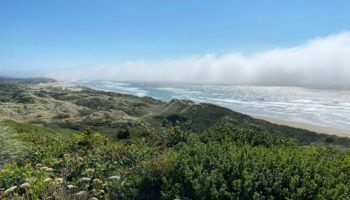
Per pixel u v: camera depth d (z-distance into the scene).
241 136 7.31
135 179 4.25
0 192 3.77
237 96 84.56
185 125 7.80
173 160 4.36
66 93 103.44
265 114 48.28
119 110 62.88
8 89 122.81
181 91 114.00
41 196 3.88
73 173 4.79
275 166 4.35
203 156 4.84
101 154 5.71
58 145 6.54
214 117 41.34
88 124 49.22
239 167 4.35
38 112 62.06
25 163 5.47
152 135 7.31
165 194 3.79
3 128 6.52
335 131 34.44
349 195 3.56
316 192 3.64
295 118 43.69
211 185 3.78
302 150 6.28
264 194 3.82
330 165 4.65
